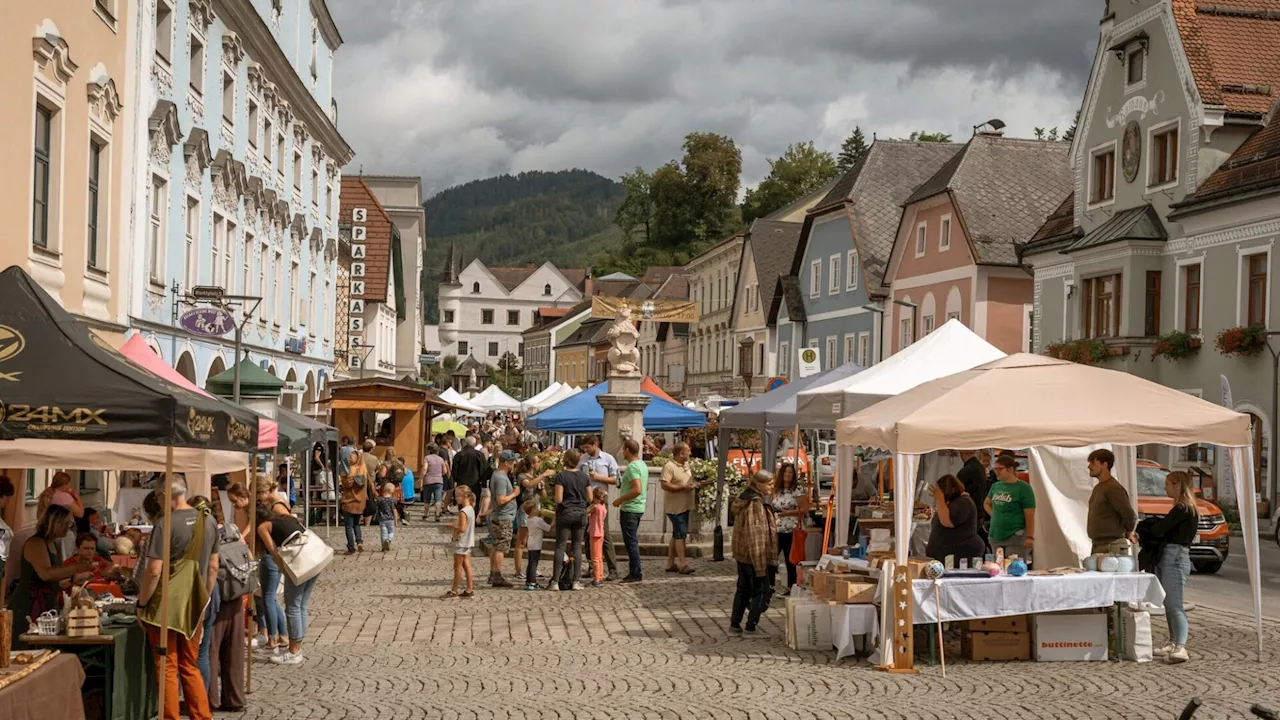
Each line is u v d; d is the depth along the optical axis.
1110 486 14.01
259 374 23.77
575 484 19.69
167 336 25.36
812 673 12.49
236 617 10.75
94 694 9.27
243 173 32.19
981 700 11.13
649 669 12.71
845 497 17.16
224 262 30.89
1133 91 41.34
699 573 21.91
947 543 14.13
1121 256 39.69
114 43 20.92
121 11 21.28
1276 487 33.62
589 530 20.36
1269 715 6.21
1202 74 38.41
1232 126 37.88
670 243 133.25
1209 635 14.86
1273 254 34.22
